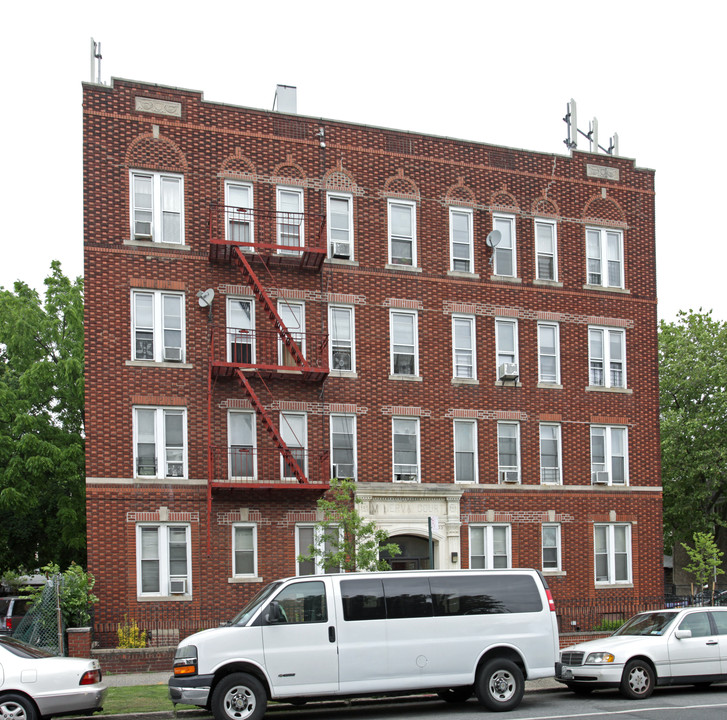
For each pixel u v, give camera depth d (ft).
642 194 114.32
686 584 155.63
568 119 115.75
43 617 75.97
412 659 53.72
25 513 112.27
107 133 92.32
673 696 61.46
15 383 122.11
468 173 105.91
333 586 53.52
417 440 99.81
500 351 104.88
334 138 100.68
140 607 87.20
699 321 156.46
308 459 95.09
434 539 98.02
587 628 99.76
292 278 97.19
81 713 51.83
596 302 109.70
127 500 88.28
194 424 91.35
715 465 143.43
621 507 107.04
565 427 106.01
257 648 51.31
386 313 100.22
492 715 53.52
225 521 90.89
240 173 96.27
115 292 90.58
